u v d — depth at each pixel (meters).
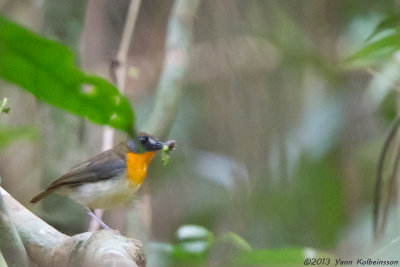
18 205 5.22
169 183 12.30
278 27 11.64
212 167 11.78
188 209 12.20
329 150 10.80
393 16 6.68
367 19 9.56
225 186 11.81
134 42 12.09
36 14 9.98
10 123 11.01
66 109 3.16
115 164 7.77
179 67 9.20
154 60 12.11
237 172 11.75
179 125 12.20
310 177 10.91
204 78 12.14
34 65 3.00
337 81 11.09
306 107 11.47
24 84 3.10
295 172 11.13
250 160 11.83
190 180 12.31
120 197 7.93
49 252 4.66
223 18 11.98
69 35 8.04
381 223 8.24
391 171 8.23
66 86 3.06
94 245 4.35
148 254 7.88
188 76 12.12
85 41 11.18
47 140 8.05
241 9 11.95
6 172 11.73
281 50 11.62
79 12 8.05
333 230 10.62
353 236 10.07
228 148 12.11
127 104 2.99
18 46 2.91
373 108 10.88
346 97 11.06
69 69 2.98
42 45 2.90
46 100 3.14
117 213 10.27
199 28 12.05
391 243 5.30
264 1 11.81
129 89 12.01
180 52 9.34
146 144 7.87
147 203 8.89
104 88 2.97
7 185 11.60
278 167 11.50
